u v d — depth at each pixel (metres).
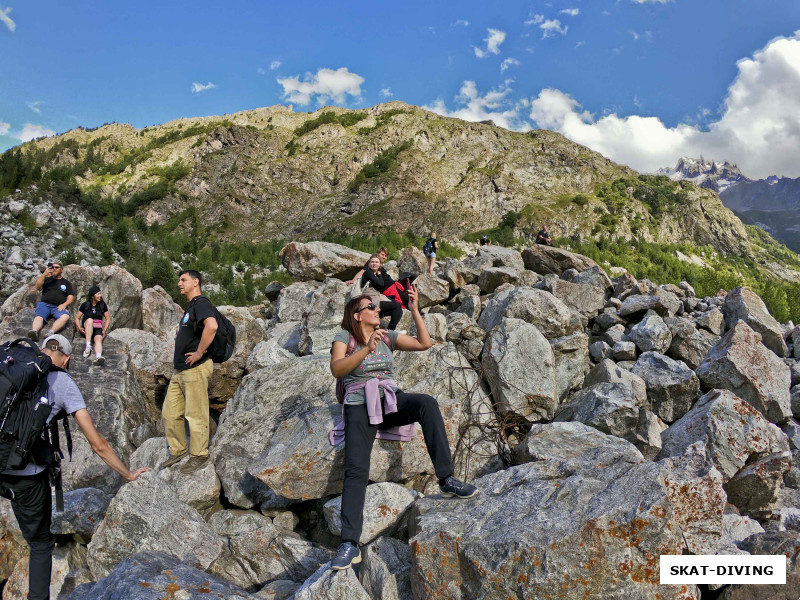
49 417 3.98
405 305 8.44
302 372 6.24
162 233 190.75
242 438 5.69
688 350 8.80
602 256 181.88
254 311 14.20
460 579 3.55
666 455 5.67
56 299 9.91
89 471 6.14
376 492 4.48
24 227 50.75
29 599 4.07
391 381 4.16
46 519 4.09
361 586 3.59
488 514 3.86
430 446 4.21
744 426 5.49
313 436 4.91
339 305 8.89
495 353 6.66
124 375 8.30
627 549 3.28
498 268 12.71
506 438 6.31
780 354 9.22
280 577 4.37
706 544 3.71
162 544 4.42
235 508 5.39
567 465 4.32
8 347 3.88
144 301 13.66
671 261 192.62
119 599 3.48
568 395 7.53
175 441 5.41
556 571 3.27
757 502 5.21
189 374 5.25
